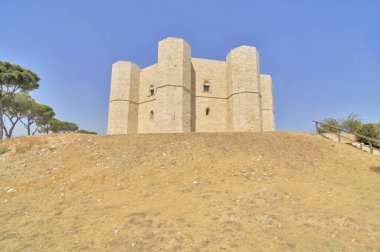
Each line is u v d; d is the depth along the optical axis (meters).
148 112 29.56
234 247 4.45
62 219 5.84
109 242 4.70
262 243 4.58
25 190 8.35
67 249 4.52
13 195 7.89
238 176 8.45
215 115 28.44
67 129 42.59
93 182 8.61
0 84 27.22
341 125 22.25
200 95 28.42
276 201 6.47
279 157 10.98
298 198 6.73
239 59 27.02
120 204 6.59
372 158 12.19
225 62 30.30
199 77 28.83
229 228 5.09
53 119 39.34
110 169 9.70
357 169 10.12
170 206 6.25
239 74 26.70
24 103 32.59
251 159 10.36
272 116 32.44
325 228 5.16
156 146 12.38
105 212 6.11
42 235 5.07
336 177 8.88
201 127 27.67
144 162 10.16
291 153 11.80
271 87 33.56
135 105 30.53
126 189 7.71
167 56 25.86
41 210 6.48
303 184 7.89
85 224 5.50
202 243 4.58
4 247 4.63
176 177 8.40
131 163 10.18
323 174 9.18
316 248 4.44
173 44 26.25
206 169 9.12
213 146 12.20
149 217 5.68
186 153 11.02
